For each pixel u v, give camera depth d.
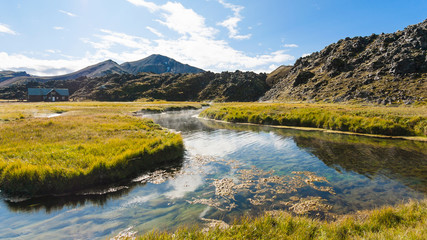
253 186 12.07
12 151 14.41
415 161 15.85
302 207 9.52
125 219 8.73
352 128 28.14
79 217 8.92
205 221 8.47
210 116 50.06
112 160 13.24
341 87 103.94
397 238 5.30
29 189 10.82
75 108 61.47
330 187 11.74
